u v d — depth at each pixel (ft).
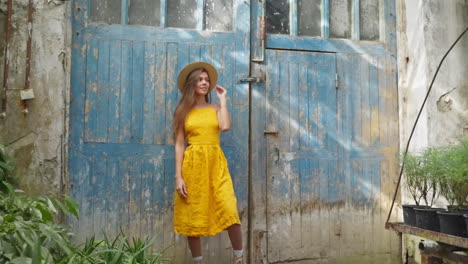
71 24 9.48
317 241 10.34
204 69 9.17
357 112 10.82
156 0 10.07
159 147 9.74
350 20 11.14
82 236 9.25
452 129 10.44
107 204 9.44
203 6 10.24
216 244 9.81
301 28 10.84
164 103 9.82
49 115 9.08
